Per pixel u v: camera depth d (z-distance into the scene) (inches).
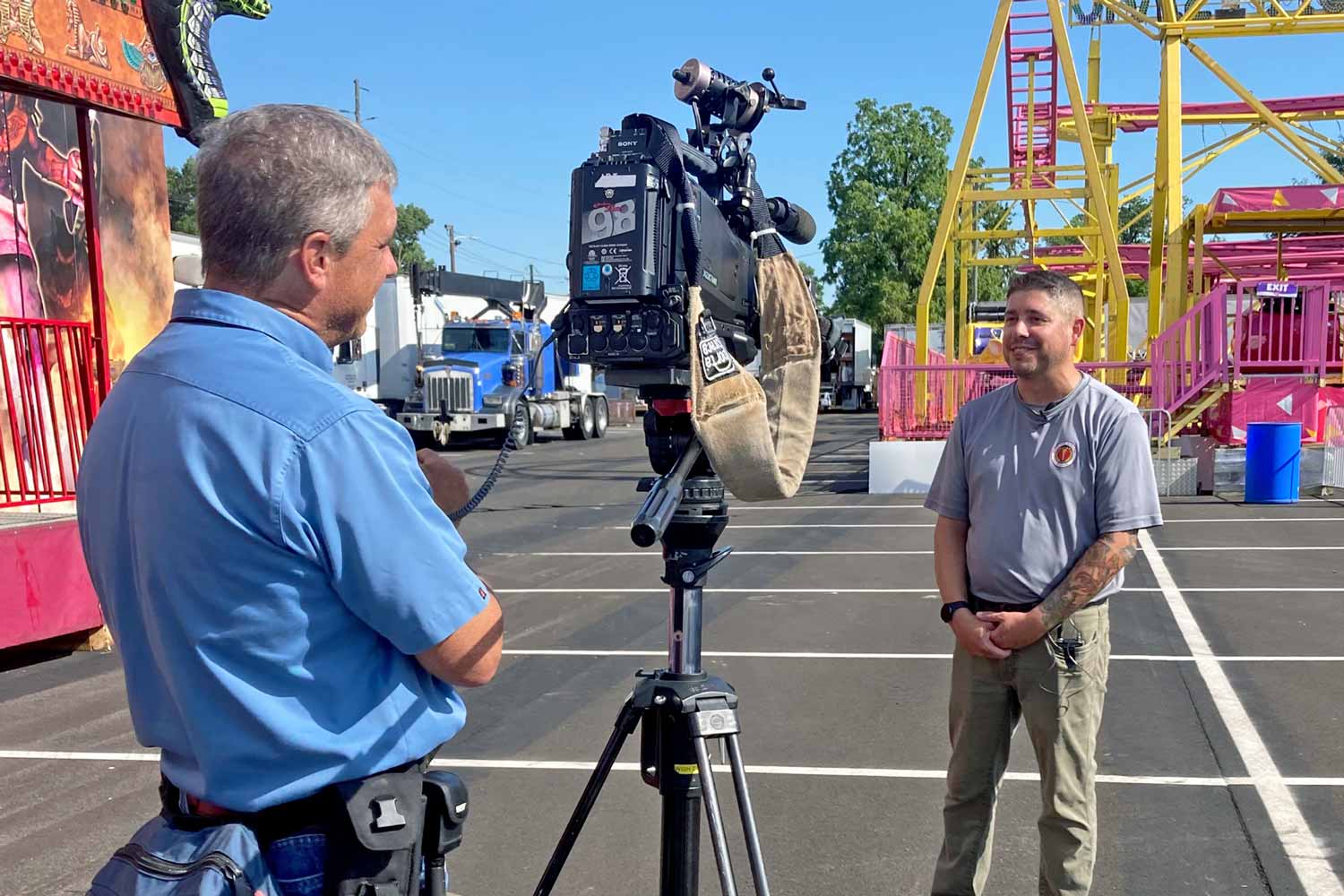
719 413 78.0
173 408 56.6
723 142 95.3
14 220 297.6
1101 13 748.6
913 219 1726.1
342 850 58.0
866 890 131.6
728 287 87.9
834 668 230.2
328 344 63.7
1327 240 763.4
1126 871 134.2
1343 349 626.2
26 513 262.8
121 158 317.7
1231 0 622.8
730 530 444.1
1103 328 810.8
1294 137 642.2
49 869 141.3
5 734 198.4
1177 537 390.3
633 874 137.3
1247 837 143.3
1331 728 184.9
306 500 55.5
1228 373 510.9
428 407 909.8
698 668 86.0
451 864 140.3
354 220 60.6
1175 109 624.4
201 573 55.4
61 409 293.1
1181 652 235.6
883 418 585.6
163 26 253.1
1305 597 288.7
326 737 57.1
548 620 282.4
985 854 112.7
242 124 59.7
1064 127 884.0
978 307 1231.5
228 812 58.2
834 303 1823.3
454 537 61.1
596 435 1131.9
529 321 986.7
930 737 185.9
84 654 258.7
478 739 188.9
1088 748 107.0
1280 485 474.9
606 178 80.0
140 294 324.2
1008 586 109.4
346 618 57.9
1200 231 594.9
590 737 189.6
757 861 80.3
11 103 296.5
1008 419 111.9
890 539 410.9
